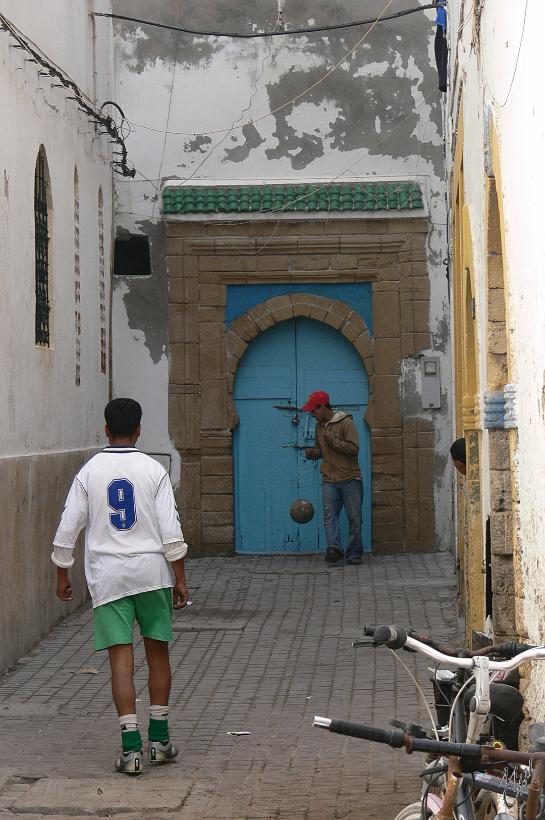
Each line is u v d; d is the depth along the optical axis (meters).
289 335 21.52
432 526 21.06
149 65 21.27
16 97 13.54
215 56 21.31
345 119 21.30
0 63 12.82
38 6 14.91
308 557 21.09
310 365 21.47
